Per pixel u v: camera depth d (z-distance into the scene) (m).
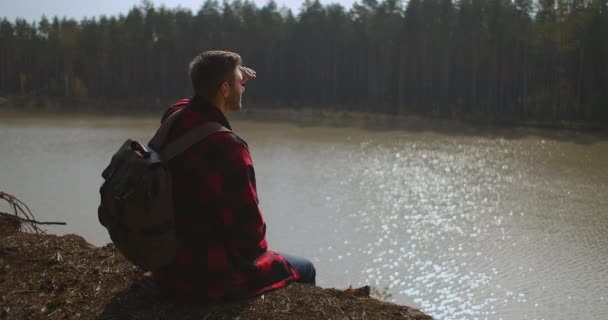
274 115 75.56
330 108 84.06
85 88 93.88
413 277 18.16
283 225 23.94
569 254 20.30
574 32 66.00
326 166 39.34
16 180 32.56
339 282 17.75
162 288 3.30
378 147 49.84
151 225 2.91
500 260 19.59
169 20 97.81
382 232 23.05
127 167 2.93
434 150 48.12
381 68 84.88
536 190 31.83
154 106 89.88
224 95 3.22
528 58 72.25
